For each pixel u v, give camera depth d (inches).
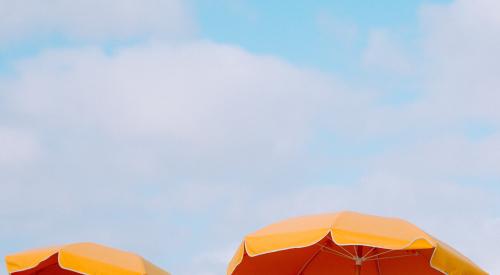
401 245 306.3
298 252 376.8
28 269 390.3
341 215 322.7
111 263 353.7
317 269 387.2
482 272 344.8
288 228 324.8
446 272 314.0
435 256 311.0
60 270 404.8
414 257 377.4
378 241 306.8
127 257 371.6
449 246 341.4
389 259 381.7
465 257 344.2
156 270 394.3
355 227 312.0
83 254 352.2
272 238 321.4
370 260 382.6
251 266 372.5
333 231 309.7
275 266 381.1
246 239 327.3
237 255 342.6
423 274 374.6
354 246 358.6
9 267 357.1
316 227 314.5
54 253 351.6
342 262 385.7
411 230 321.1
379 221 325.1
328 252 385.1
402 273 378.6
